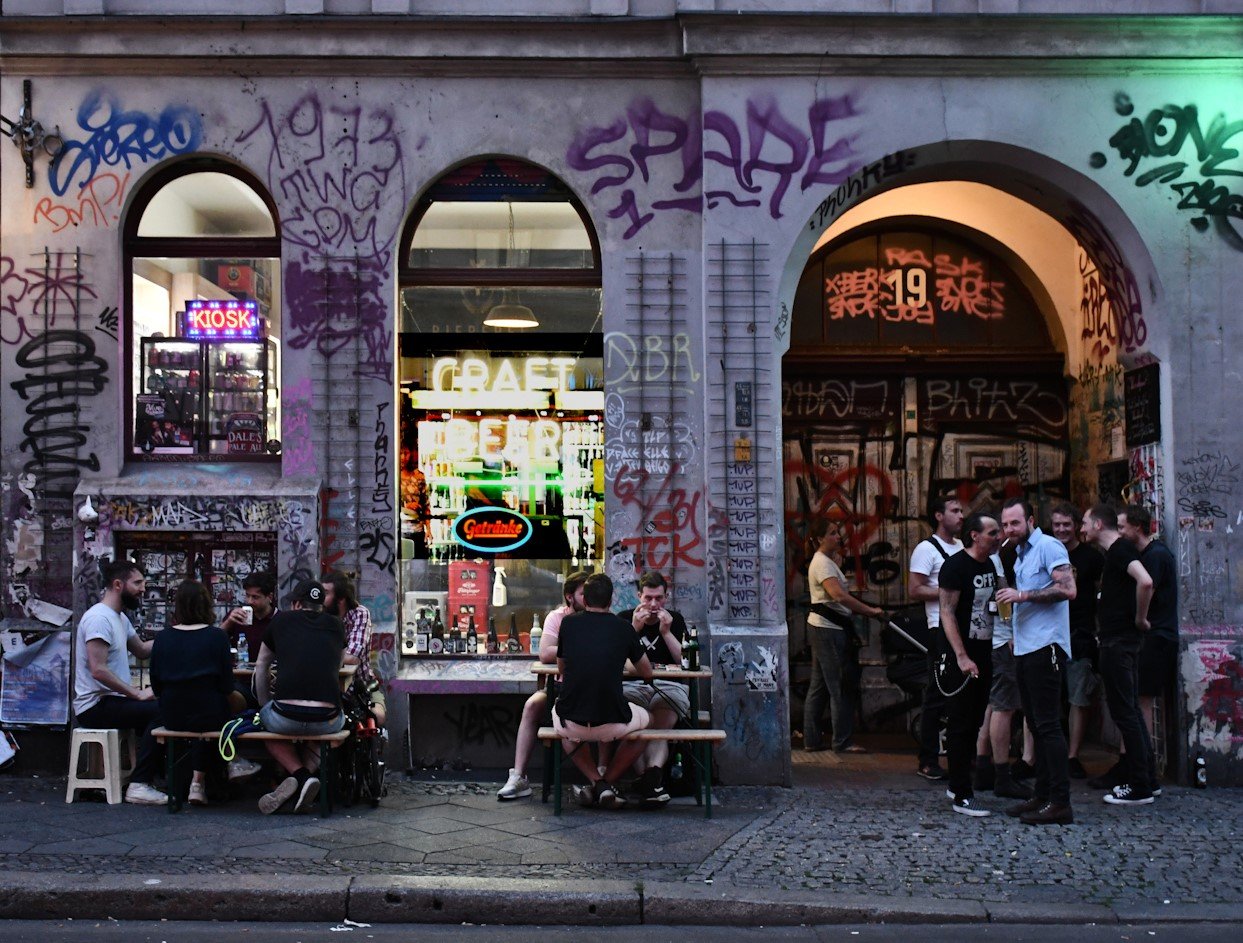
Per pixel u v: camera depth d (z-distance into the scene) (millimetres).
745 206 9688
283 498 9539
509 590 9984
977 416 11586
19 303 9711
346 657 8984
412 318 10031
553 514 10008
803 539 11578
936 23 9578
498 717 9820
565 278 10008
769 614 9555
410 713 9703
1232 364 9750
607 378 9789
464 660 9898
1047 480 11555
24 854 7176
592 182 9844
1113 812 8539
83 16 9562
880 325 11633
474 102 9844
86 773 8773
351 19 9609
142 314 9922
